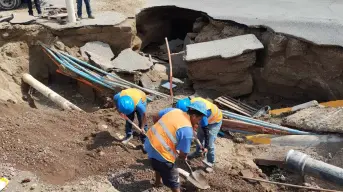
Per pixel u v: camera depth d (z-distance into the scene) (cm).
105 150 684
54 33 1071
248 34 1004
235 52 934
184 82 1064
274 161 689
